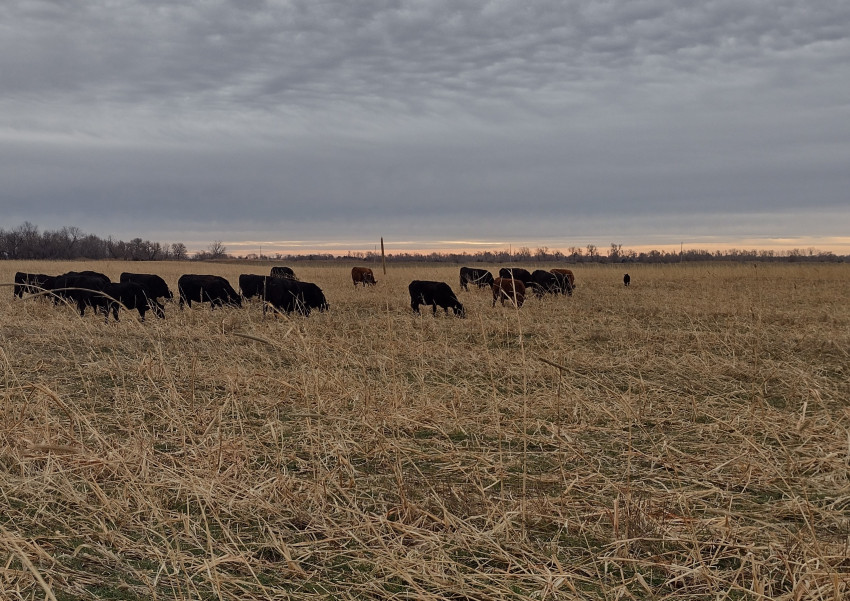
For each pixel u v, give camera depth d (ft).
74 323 41.32
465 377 29.25
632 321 48.16
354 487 15.67
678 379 28.99
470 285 100.63
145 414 22.08
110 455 15.85
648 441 20.03
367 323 45.98
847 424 20.74
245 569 11.64
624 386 27.58
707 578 11.18
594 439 20.26
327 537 12.79
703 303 63.10
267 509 14.02
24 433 17.83
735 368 30.42
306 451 18.61
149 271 137.08
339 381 24.61
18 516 13.44
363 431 20.29
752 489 15.98
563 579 10.85
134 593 10.66
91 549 12.17
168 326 41.14
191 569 11.50
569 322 49.21
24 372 28.17
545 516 13.85
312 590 11.04
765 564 11.70
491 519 13.60
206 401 23.65
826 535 13.03
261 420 21.65
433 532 13.04
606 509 14.20
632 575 11.78
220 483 14.93
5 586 10.27
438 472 17.15
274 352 32.14
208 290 67.21
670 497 15.05
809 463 17.43
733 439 20.21
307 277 115.03
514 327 46.09
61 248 319.27
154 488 15.01
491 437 20.43
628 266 157.07
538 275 83.25
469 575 11.34
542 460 18.29
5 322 42.55
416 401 23.58
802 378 26.66
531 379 28.68
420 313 60.95
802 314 53.88
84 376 27.89
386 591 10.96
